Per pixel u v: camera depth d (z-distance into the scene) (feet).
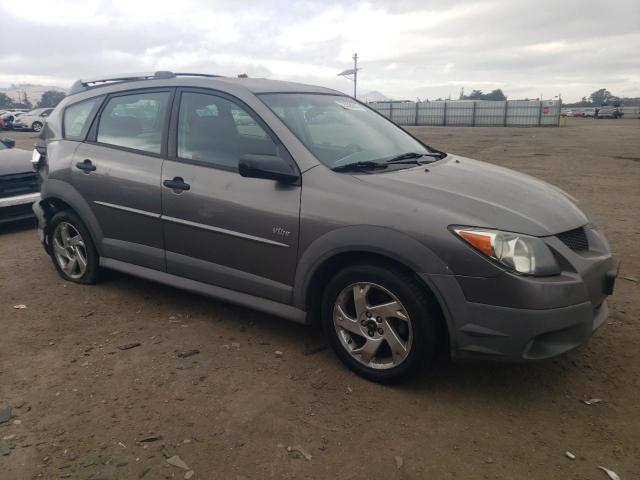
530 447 8.81
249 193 11.62
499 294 9.14
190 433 9.12
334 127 12.95
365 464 8.41
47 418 9.52
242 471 8.25
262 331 12.96
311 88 14.28
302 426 9.32
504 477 8.14
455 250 9.30
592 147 69.97
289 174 10.94
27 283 16.30
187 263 13.01
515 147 71.41
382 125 14.49
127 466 8.34
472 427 9.33
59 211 16.28
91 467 8.32
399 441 8.95
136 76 15.07
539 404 10.00
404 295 9.84
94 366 11.31
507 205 10.12
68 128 15.76
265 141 11.75
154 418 9.53
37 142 16.69
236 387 10.52
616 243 20.67
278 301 11.70
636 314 13.78
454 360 9.84
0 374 11.00
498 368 11.23
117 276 16.69
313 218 10.69
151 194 13.21
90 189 14.60
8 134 96.78
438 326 9.92
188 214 12.56
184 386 10.55
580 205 12.26
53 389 10.44
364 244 10.02
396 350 10.22
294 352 11.93
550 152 62.54
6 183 22.22
